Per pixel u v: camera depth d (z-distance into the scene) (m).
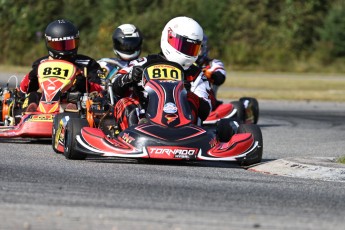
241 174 30.22
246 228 20.45
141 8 128.00
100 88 41.84
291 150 41.66
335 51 132.25
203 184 26.92
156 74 33.66
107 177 27.75
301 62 130.38
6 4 127.94
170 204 23.14
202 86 35.12
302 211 22.91
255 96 81.88
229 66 129.00
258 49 131.38
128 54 45.38
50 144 39.72
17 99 42.59
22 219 20.66
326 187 27.45
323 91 90.50
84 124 32.78
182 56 34.69
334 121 61.47
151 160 32.91
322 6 134.25
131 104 33.94
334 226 21.05
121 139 31.89
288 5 134.25
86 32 126.31
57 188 25.16
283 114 67.12
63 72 41.25
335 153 40.31
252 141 32.72
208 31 130.12
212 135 32.34
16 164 30.84
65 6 128.75
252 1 134.12
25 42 125.81
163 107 32.50
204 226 20.45
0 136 39.06
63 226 19.97
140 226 20.19
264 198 24.67
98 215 21.31
